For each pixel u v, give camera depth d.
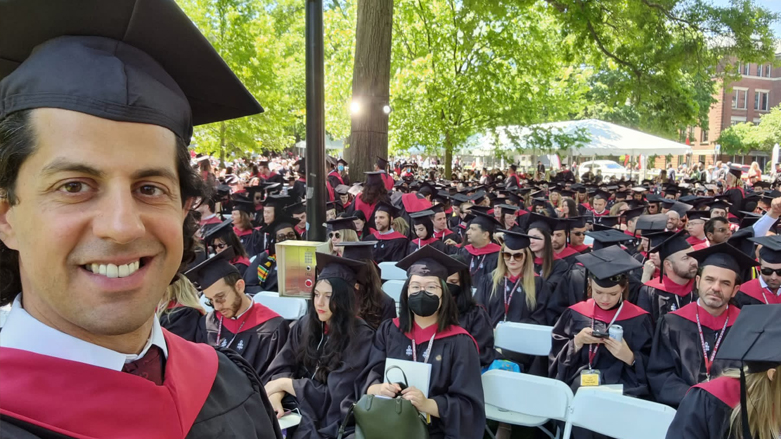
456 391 3.40
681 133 48.94
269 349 4.17
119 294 0.78
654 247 5.59
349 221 6.71
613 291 4.16
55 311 0.80
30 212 0.75
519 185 16.84
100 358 0.87
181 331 4.38
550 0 15.44
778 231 8.22
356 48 12.53
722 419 2.61
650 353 4.18
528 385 3.66
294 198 8.55
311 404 3.57
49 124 0.74
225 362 1.17
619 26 16.36
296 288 3.84
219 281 4.14
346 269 3.79
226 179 16.84
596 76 38.31
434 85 16.95
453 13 17.22
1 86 0.79
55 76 0.76
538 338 4.52
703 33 16.06
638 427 3.18
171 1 0.85
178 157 0.90
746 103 48.88
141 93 0.81
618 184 17.89
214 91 1.11
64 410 0.80
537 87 19.73
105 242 0.76
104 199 0.77
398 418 3.00
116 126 0.77
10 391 0.77
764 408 2.30
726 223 6.18
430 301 3.53
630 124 38.81
